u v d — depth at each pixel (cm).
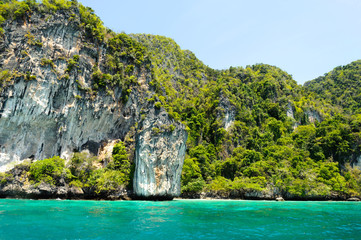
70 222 2033
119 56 5788
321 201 5634
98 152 5131
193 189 5550
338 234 1911
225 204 4125
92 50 5284
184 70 12112
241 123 8331
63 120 4678
